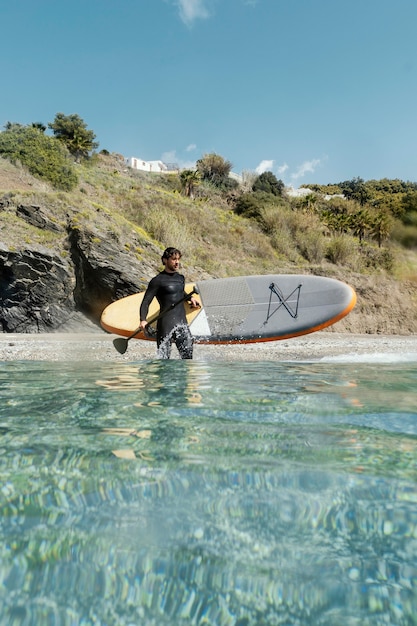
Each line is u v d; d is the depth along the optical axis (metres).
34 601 0.82
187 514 1.11
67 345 9.53
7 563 0.92
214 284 9.39
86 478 1.32
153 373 3.85
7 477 1.33
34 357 6.62
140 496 1.21
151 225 21.91
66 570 0.90
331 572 0.90
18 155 23.84
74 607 0.80
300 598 0.82
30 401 2.50
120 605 0.81
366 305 21.92
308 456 1.53
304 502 1.17
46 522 1.07
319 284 9.16
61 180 24.09
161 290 5.82
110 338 12.89
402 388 3.05
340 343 11.72
